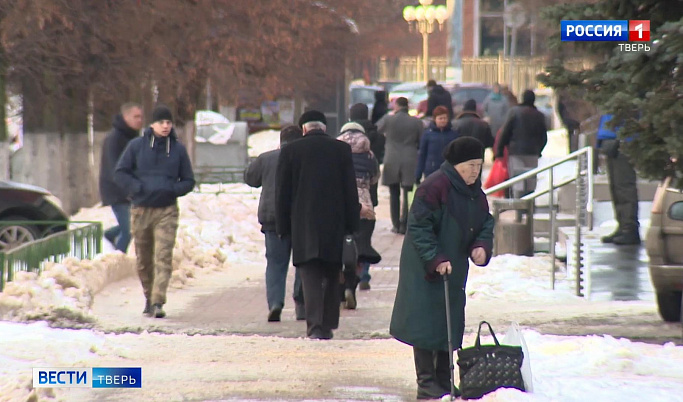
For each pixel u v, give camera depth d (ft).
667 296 144.56
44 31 275.39
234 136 424.05
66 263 169.27
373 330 144.56
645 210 219.61
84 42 286.46
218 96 420.77
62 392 95.40
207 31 330.95
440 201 92.99
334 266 137.08
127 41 297.74
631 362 102.32
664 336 133.08
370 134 228.84
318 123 136.77
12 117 315.99
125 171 155.74
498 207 207.51
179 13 314.14
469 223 93.45
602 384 93.04
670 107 118.01
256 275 214.48
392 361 114.01
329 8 436.35
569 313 156.04
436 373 96.63
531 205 206.80
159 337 130.82
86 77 294.87
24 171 293.64
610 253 183.42
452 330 93.50
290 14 355.56
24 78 287.07
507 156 271.08
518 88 617.21
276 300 153.99
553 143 460.14
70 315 148.25
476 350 89.92
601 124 189.57
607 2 128.06
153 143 156.15
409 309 93.86
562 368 102.53
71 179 300.61
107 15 286.46
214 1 328.08
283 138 153.48
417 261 94.02
